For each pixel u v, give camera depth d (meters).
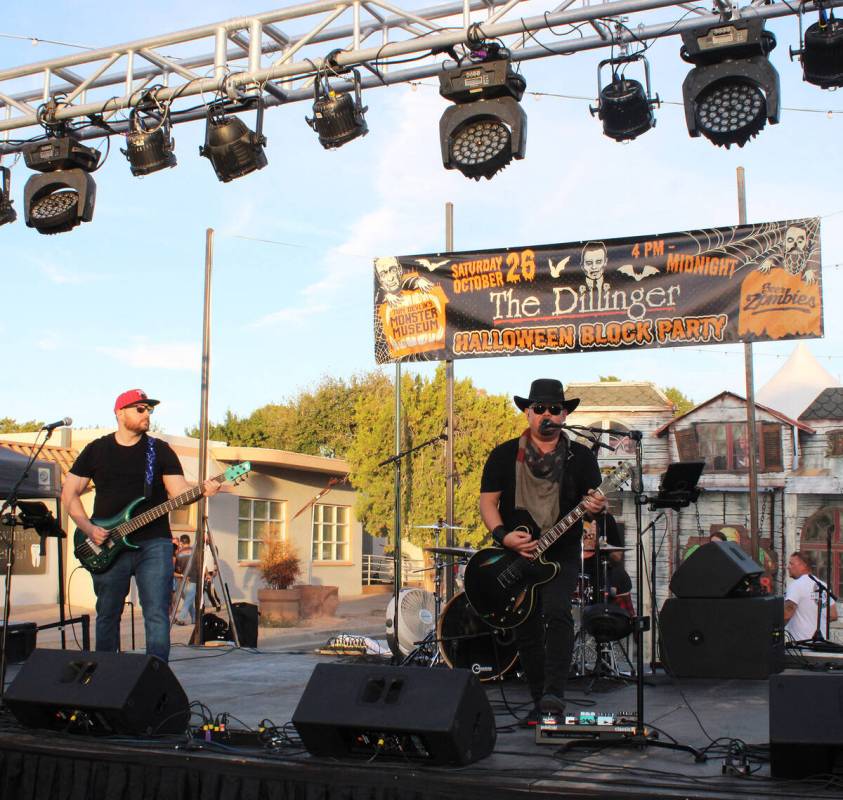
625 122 6.51
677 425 22.20
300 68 6.88
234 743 4.29
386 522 24.77
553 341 8.80
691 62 6.12
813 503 21.11
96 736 4.34
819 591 8.41
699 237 8.51
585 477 4.78
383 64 6.80
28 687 4.39
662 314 8.55
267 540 20.33
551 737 4.16
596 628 5.99
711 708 5.33
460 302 9.07
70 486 5.54
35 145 7.74
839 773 3.48
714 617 6.50
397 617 7.50
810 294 8.23
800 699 3.54
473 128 6.65
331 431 40.94
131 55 7.36
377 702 3.79
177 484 5.61
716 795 3.32
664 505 4.63
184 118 7.47
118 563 5.41
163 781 4.02
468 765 3.76
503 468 4.91
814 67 5.89
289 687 6.10
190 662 7.56
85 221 7.86
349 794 3.71
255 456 21.77
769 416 21.53
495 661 6.71
